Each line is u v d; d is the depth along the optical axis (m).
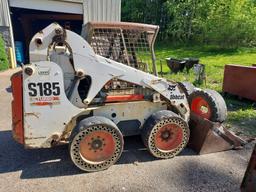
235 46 20.56
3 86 7.72
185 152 3.59
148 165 3.22
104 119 2.99
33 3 10.98
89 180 2.87
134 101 3.35
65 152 3.48
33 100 2.75
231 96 6.79
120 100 3.27
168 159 3.39
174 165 3.23
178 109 3.56
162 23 27.89
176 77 9.36
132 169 3.11
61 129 2.95
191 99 4.42
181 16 24.20
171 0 25.84
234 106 5.93
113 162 3.11
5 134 4.10
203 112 4.28
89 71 2.94
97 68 2.96
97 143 2.98
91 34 3.18
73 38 2.82
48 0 11.02
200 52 19.00
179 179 2.93
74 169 3.08
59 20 16.11
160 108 3.53
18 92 2.80
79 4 11.32
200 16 22.94
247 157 3.48
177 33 24.20
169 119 3.28
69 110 2.92
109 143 3.04
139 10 29.84
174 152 3.40
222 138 3.60
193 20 22.97
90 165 2.99
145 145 3.33
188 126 3.44
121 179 2.90
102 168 3.05
